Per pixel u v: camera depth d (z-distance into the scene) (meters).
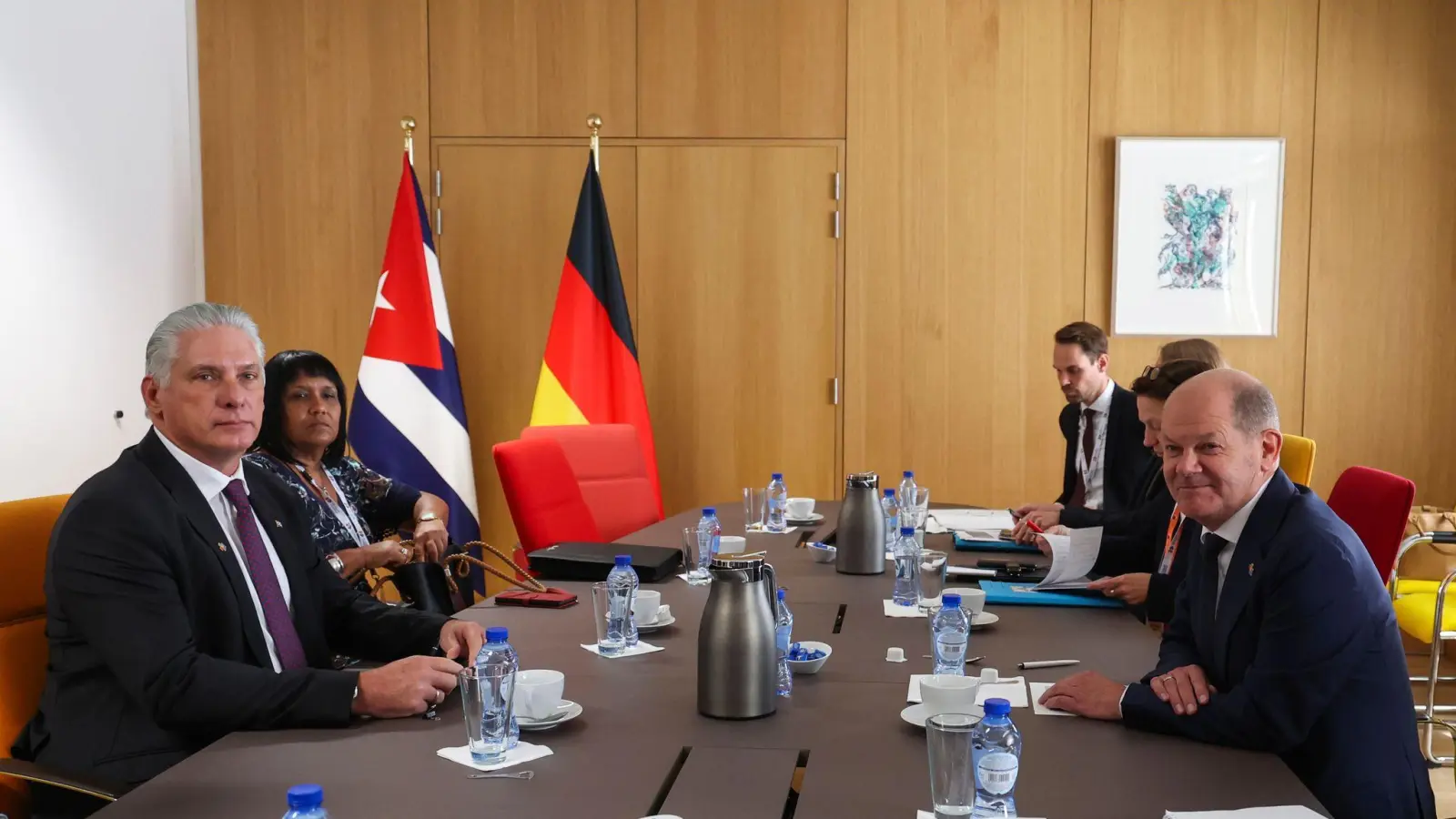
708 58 5.16
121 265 4.71
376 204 5.24
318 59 5.21
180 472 1.98
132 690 1.76
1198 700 1.67
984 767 1.35
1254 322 5.12
